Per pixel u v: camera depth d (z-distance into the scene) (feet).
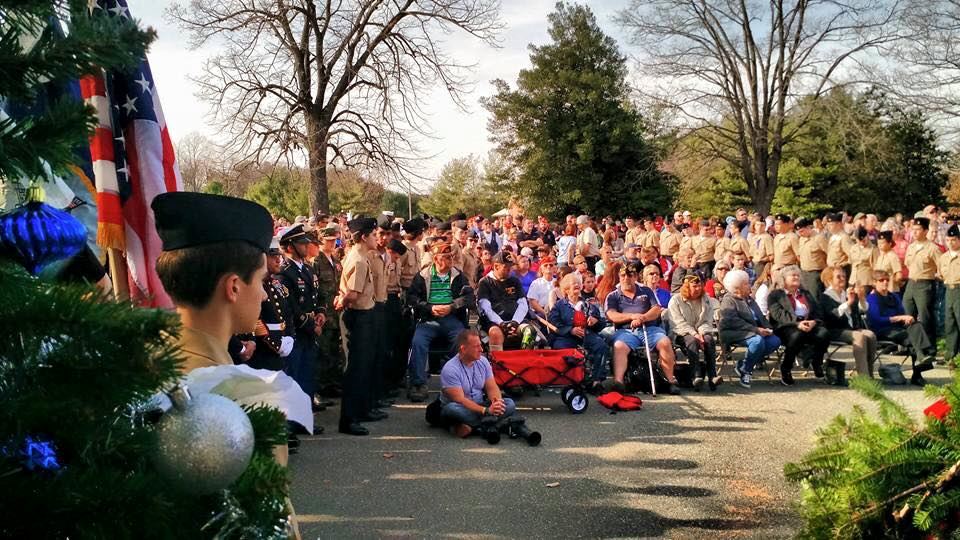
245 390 4.46
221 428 3.26
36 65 2.99
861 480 7.45
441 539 13.53
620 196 111.24
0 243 3.84
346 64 66.64
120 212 8.83
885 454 7.38
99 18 3.18
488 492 16.17
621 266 29.50
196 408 3.29
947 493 6.98
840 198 109.81
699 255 50.57
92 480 2.99
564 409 24.59
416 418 23.29
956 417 7.39
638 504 15.47
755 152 94.73
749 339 27.61
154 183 9.13
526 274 37.52
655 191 111.34
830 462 8.04
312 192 67.26
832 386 28.09
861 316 29.55
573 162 112.47
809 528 7.94
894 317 29.60
